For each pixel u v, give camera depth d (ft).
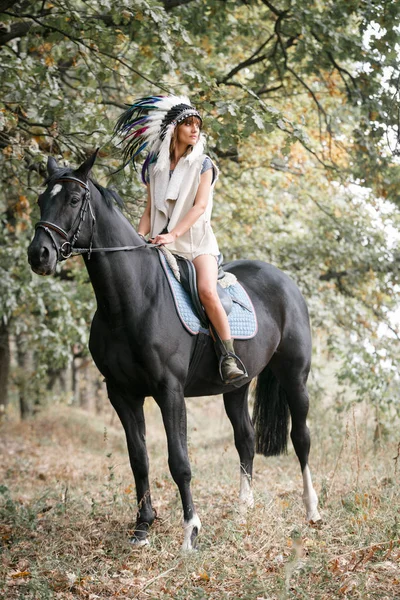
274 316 17.11
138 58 26.71
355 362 32.17
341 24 24.76
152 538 15.07
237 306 15.98
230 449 34.37
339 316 36.99
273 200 39.17
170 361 14.23
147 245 14.44
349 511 16.56
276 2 27.32
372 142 25.48
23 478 29.50
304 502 16.96
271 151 34.60
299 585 12.28
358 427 27.37
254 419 18.43
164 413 14.28
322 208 37.96
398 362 32.37
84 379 73.41
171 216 15.08
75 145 19.79
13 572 13.66
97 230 13.85
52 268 12.91
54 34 21.03
